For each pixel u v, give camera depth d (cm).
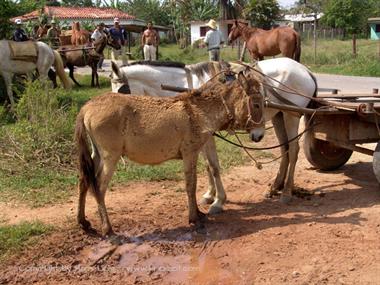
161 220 443
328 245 379
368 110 459
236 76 438
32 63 955
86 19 2850
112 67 465
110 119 388
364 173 573
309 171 589
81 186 409
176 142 405
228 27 2636
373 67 1502
